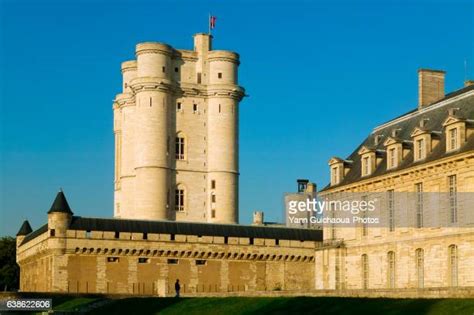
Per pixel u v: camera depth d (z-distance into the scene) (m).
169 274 106.25
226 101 136.50
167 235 106.31
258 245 110.38
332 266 85.44
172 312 62.59
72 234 102.56
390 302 48.78
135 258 105.00
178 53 136.25
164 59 132.75
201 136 135.62
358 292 55.50
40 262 110.25
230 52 138.00
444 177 68.94
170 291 105.81
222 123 136.00
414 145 74.25
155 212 128.88
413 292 50.84
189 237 107.31
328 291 58.56
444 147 70.31
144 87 131.00
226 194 135.00
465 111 71.00
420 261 72.25
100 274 103.38
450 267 67.88
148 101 131.00
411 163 74.25
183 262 107.06
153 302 68.00
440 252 69.12
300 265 112.75
